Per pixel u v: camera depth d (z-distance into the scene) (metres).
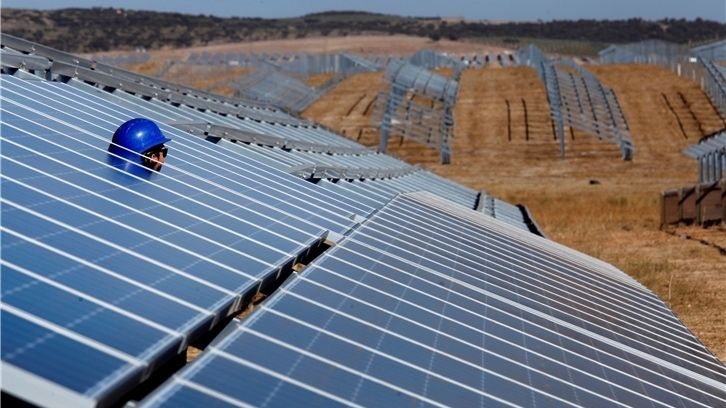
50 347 5.81
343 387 7.07
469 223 19.59
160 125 17.53
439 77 83.62
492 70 103.06
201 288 8.03
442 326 9.84
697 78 93.62
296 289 9.08
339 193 17.45
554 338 11.44
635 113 86.06
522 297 13.14
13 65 18.59
